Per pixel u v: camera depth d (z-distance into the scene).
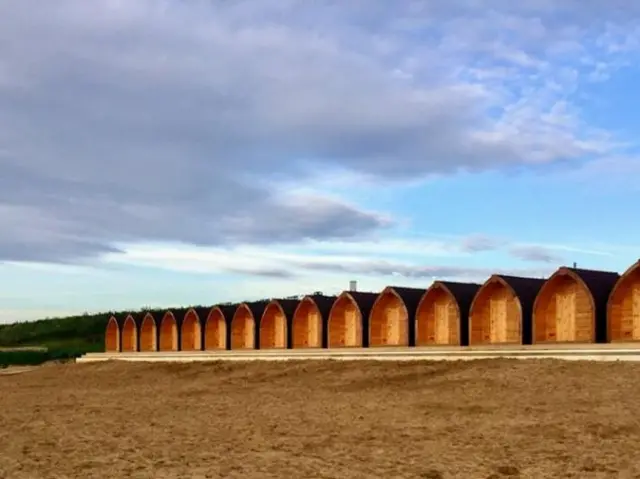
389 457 14.14
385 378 25.98
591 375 21.30
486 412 18.42
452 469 12.95
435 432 16.48
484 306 29.84
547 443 14.72
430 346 30.30
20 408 25.58
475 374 23.89
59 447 16.55
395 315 33.12
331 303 36.88
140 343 48.69
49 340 90.19
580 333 26.53
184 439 17.11
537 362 24.12
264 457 14.53
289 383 28.25
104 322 96.19
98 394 30.39
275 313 38.81
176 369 38.41
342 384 26.17
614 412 16.95
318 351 33.72
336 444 15.66
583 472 12.44
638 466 12.69
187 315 44.91
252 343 39.72
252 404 23.41
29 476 13.40
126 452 15.62
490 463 13.30
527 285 29.31
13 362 68.06
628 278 25.52
